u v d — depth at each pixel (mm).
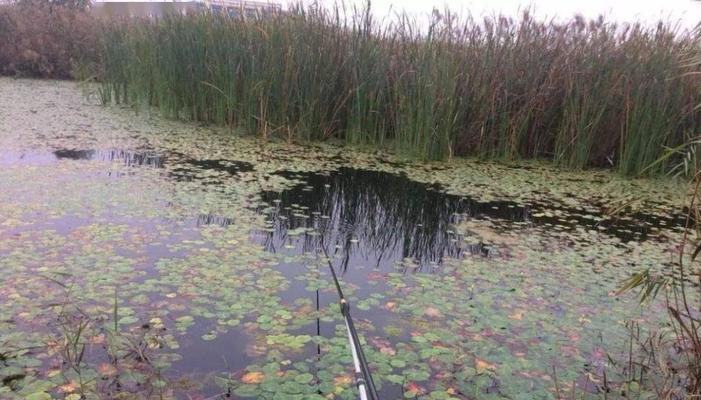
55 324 2498
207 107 7898
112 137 6719
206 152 6285
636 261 3809
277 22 7238
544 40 6957
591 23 7008
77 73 12445
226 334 2535
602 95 6594
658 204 5395
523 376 2367
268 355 2385
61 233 3562
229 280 3068
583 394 2229
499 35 6973
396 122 6887
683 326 2256
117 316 2605
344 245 3861
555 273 3533
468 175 6121
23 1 14719
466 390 2236
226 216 4152
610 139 6801
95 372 2188
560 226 4547
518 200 5289
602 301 3154
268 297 2910
